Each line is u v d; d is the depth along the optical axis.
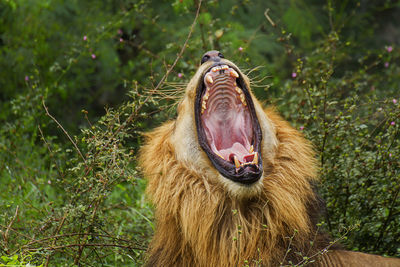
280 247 12.10
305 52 27.72
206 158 12.49
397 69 21.73
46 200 17.12
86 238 13.56
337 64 20.31
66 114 25.08
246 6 27.36
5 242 13.16
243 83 13.16
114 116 13.89
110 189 13.43
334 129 15.55
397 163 14.70
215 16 26.25
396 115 14.89
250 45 24.48
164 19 26.95
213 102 13.47
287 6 28.44
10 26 26.19
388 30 34.41
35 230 14.01
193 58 19.81
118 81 26.02
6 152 19.27
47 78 24.02
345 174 15.10
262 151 12.66
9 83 25.03
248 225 12.05
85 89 27.58
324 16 30.16
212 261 12.05
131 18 25.48
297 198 12.35
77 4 27.12
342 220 14.98
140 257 14.20
